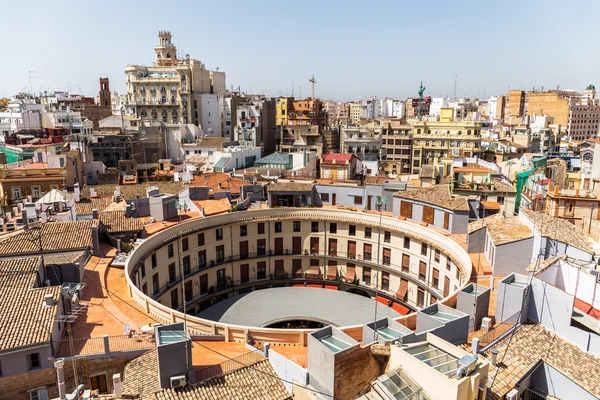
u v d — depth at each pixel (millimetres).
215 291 68312
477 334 32781
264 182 85250
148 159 118000
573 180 73250
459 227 59500
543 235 41219
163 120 144125
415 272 64375
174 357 28812
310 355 28516
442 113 133500
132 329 35438
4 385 30125
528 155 104812
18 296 33656
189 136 132125
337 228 71812
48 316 32344
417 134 127938
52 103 164750
